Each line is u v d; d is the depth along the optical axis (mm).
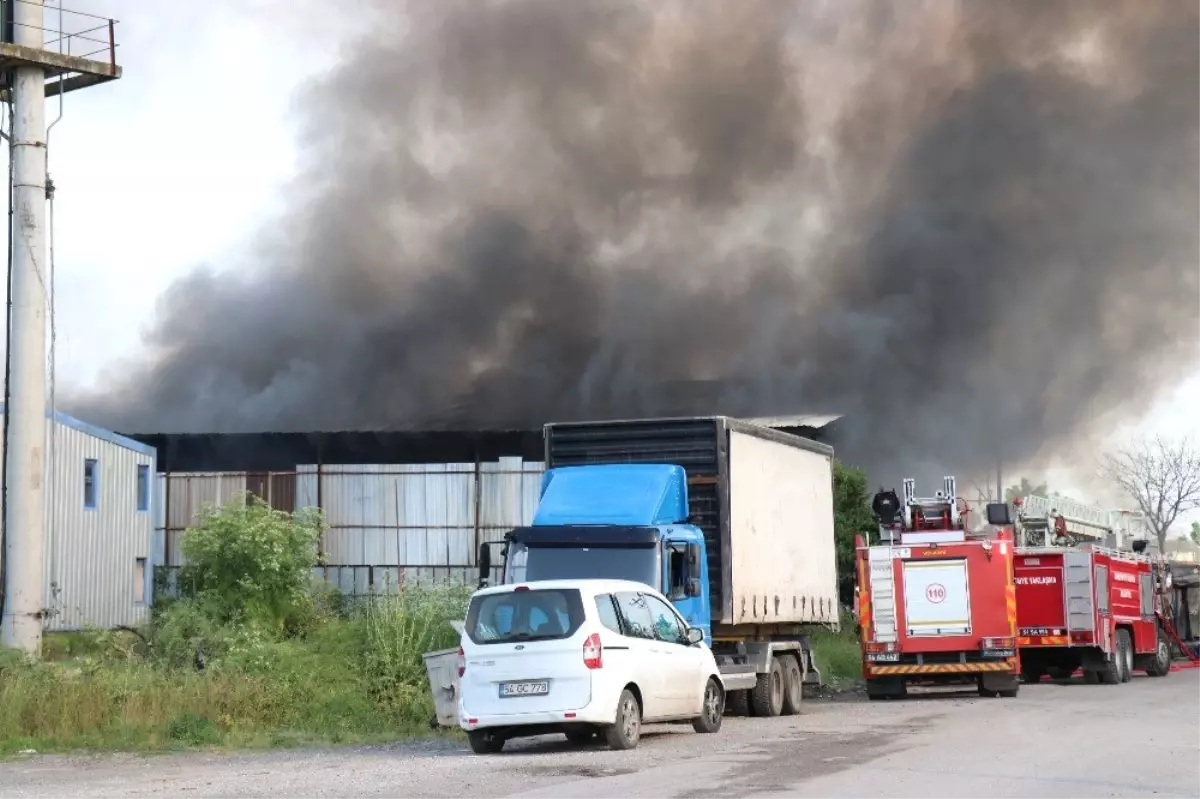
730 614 18562
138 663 21625
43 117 29500
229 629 25047
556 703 13711
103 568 35062
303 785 11203
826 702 24047
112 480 35688
